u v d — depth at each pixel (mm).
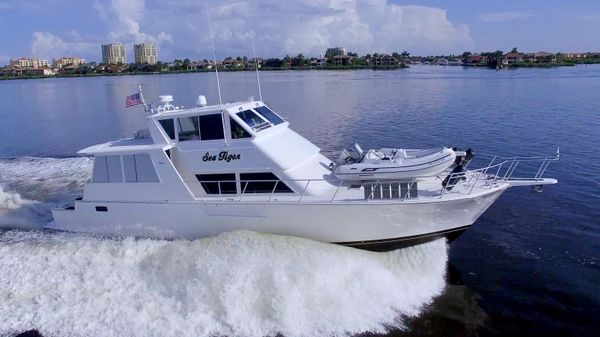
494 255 12625
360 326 9578
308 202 10867
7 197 16016
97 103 57250
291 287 10047
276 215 11180
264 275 10250
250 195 11688
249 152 11477
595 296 10609
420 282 11062
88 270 11117
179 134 11977
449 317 9945
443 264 11578
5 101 64438
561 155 22219
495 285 11156
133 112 46281
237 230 11531
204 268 10555
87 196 12562
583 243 13094
